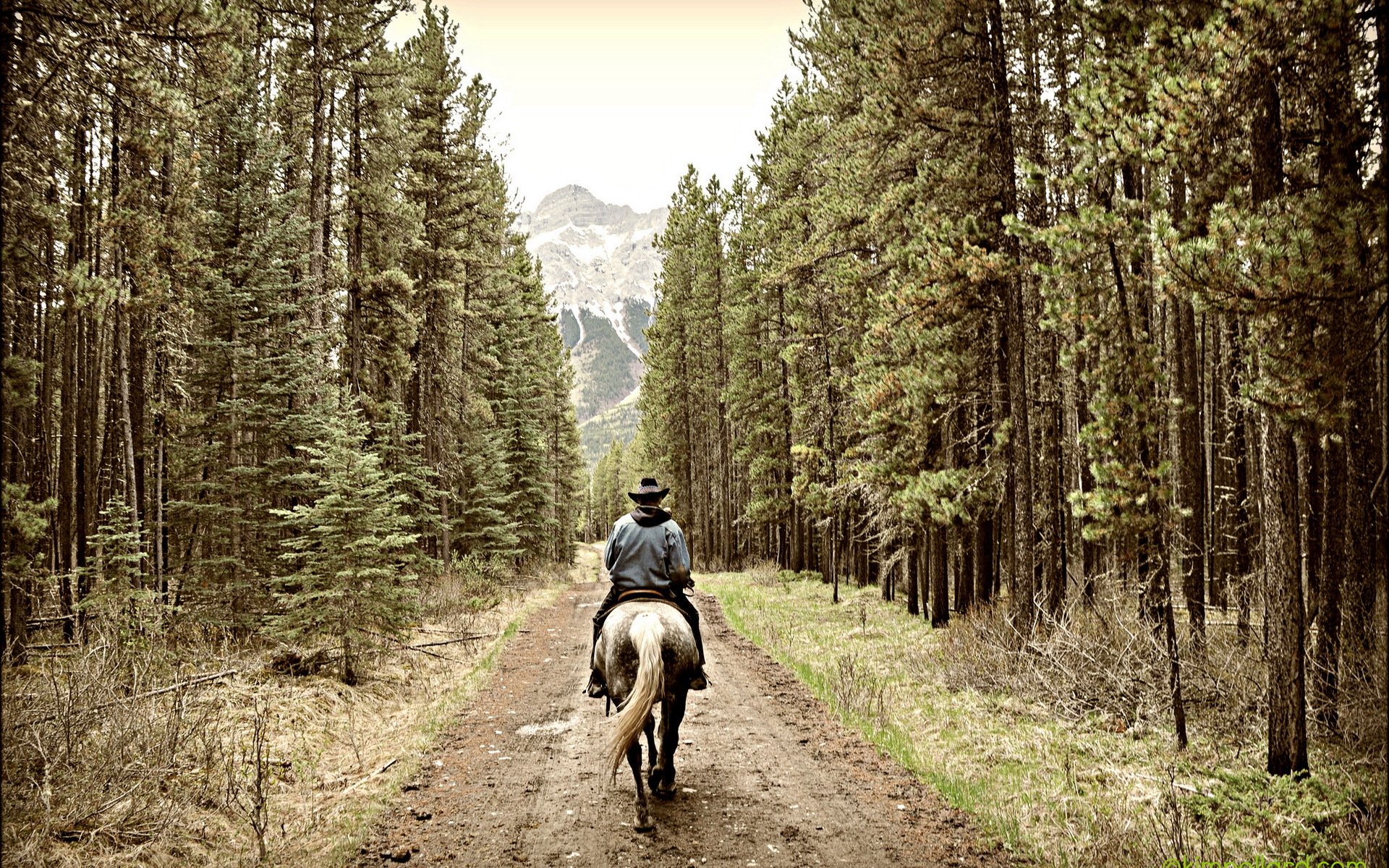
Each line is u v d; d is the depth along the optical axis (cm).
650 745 751
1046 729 941
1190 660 1017
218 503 1449
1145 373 863
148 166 1270
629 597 773
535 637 1794
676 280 4594
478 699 1178
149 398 1425
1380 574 851
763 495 3422
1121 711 960
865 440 1886
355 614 1147
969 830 668
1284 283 586
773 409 3262
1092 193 1138
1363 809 630
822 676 1252
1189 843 607
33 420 1334
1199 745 831
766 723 1015
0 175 557
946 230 1355
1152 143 773
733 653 1527
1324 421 631
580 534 11362
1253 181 728
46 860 542
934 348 1505
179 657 1060
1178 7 850
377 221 2173
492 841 652
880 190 1666
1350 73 710
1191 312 1337
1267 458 713
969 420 1639
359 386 2081
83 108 835
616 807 731
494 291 3178
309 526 1199
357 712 1055
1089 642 1090
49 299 877
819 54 1894
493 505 3250
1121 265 921
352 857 619
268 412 1469
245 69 1566
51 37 715
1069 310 914
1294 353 624
